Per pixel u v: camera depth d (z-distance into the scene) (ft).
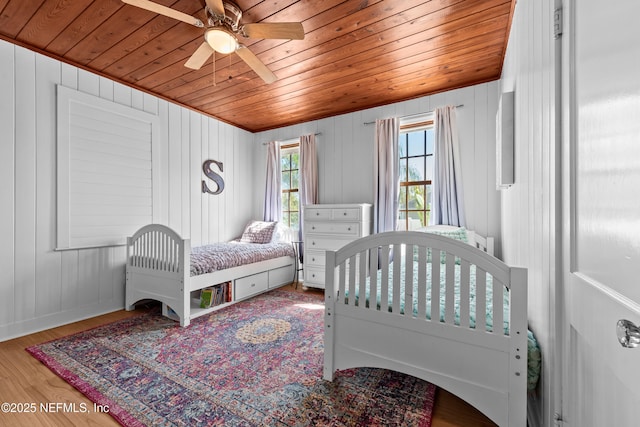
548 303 3.39
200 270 8.61
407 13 6.04
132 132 9.75
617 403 1.99
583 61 2.40
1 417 4.44
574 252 2.62
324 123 12.75
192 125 11.81
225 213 13.23
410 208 11.03
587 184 2.35
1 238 7.14
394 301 4.75
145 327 7.93
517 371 3.81
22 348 6.69
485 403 4.01
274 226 13.03
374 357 4.95
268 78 7.39
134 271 9.18
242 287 10.23
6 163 7.20
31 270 7.59
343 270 5.40
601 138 2.11
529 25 4.36
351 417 4.45
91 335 7.39
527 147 4.52
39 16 6.29
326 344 5.42
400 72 8.70
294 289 11.96
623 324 1.65
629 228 1.76
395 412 4.56
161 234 8.59
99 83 8.92
